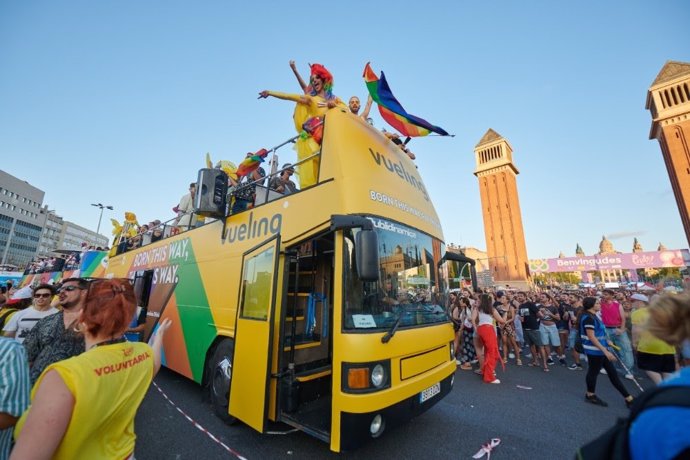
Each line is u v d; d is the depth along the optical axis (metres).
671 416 0.90
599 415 5.31
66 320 3.35
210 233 5.96
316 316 4.67
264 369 3.63
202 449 3.87
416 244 4.24
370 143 4.30
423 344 3.69
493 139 73.81
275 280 3.75
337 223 3.16
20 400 1.57
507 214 68.94
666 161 49.50
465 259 5.35
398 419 3.25
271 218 4.51
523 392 6.53
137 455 3.72
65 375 1.46
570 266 45.97
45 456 1.31
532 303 8.95
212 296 5.38
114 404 1.62
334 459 3.69
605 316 8.34
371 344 3.13
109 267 10.87
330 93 5.47
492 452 4.02
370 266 2.98
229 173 8.28
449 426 4.76
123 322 1.84
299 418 3.66
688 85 46.47
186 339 5.88
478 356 8.06
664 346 4.80
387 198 3.99
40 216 93.38
